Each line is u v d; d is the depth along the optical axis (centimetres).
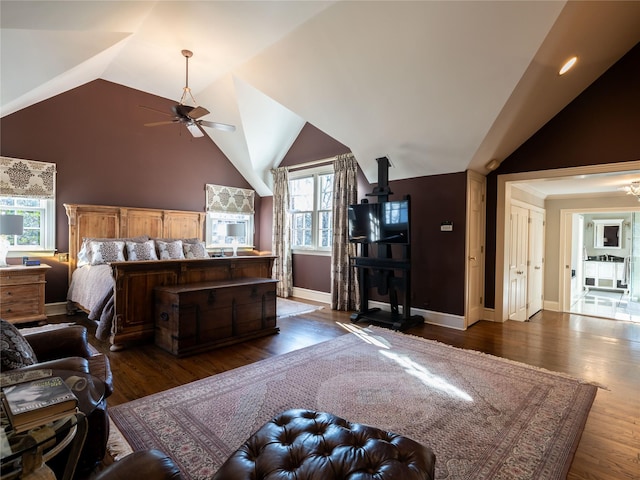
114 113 539
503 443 195
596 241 968
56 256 484
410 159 464
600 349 361
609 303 750
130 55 427
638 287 792
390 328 439
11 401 123
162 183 599
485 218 489
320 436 135
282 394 251
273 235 685
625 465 178
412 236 498
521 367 307
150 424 209
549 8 246
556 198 659
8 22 244
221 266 420
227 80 502
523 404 239
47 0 234
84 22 287
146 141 577
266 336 400
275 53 377
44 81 353
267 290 404
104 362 190
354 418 220
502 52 288
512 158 460
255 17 320
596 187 549
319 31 328
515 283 525
